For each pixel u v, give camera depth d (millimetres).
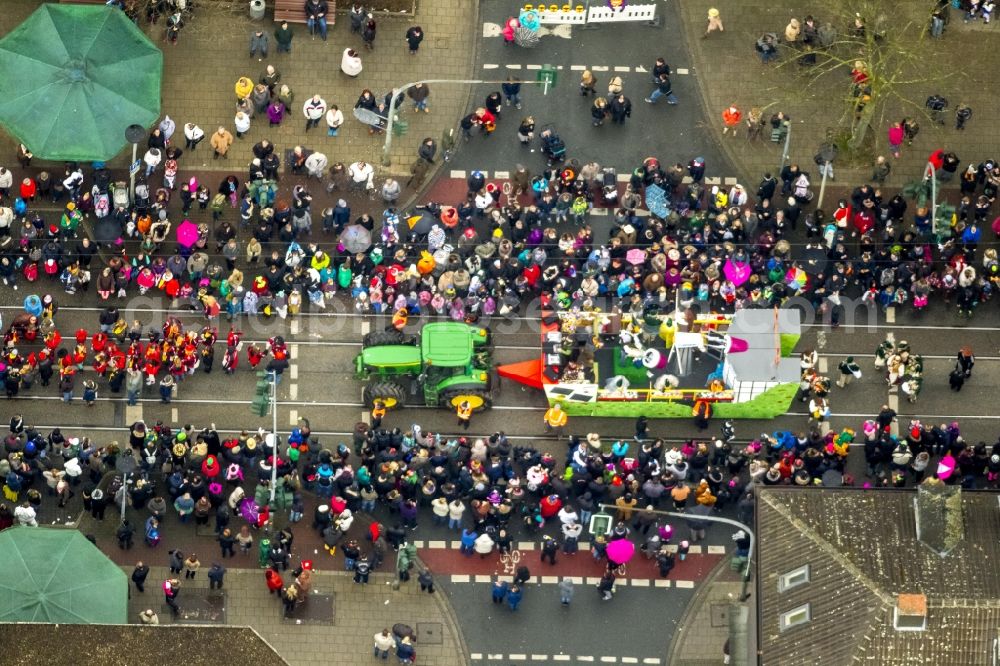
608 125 125312
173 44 126438
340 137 124375
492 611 111625
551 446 116062
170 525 112938
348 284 118625
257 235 119312
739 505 113000
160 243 119375
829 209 122938
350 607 111500
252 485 113625
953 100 126812
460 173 123562
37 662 101562
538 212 119875
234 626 102688
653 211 120375
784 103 126375
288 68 126188
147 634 102375
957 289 119625
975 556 100312
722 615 111750
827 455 113562
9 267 118250
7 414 115562
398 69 126562
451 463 112188
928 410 117625
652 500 113062
